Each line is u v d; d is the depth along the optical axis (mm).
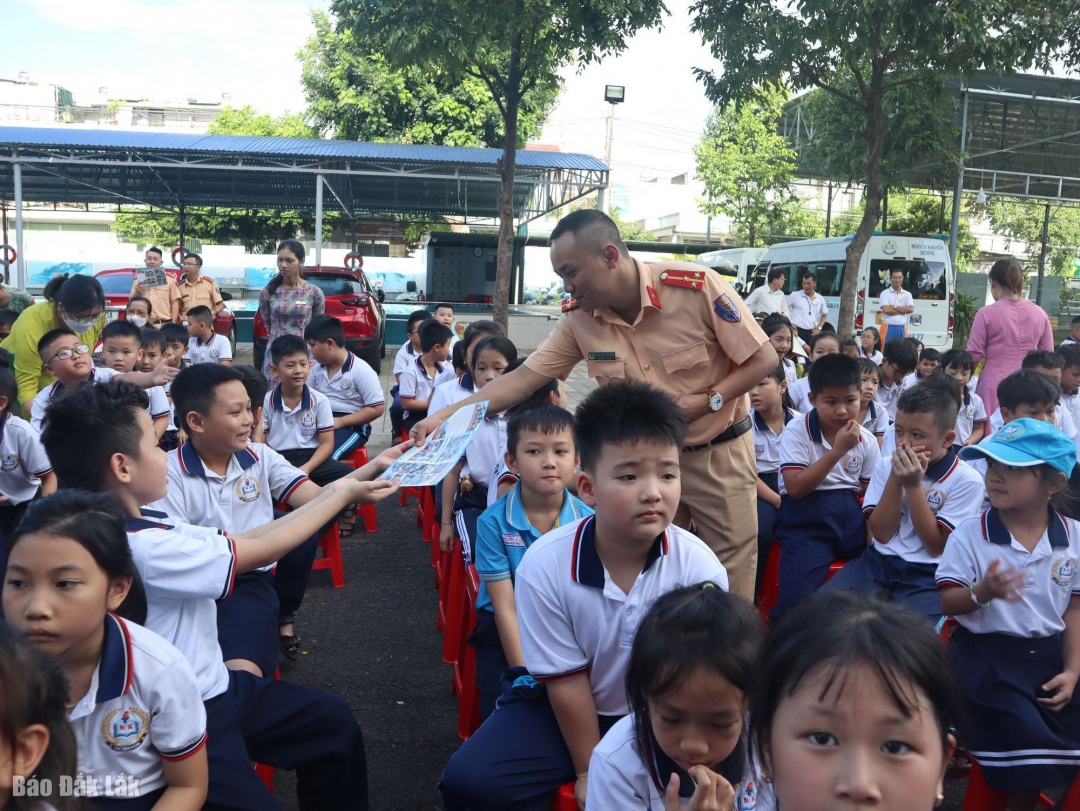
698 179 28891
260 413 4168
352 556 5562
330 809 2514
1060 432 2514
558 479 2830
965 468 3367
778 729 1158
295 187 19406
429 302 19422
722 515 3359
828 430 3951
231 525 3180
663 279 3215
